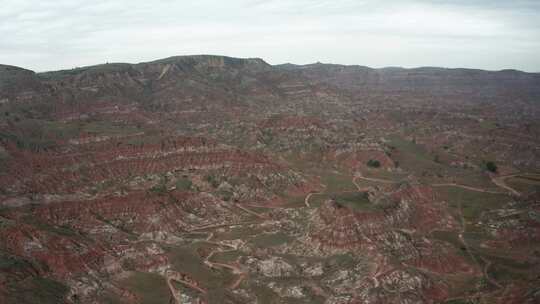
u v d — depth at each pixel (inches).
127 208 6545.3
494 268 5177.2
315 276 5007.4
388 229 5585.6
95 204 6530.5
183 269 5231.3
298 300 4532.5
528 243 5777.6
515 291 4559.5
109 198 6673.2
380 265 4899.1
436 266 5177.2
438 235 6161.4
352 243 5388.8
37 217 5910.4
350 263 5049.2
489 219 6565.0
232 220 6983.3
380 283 4586.6
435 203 7032.5
